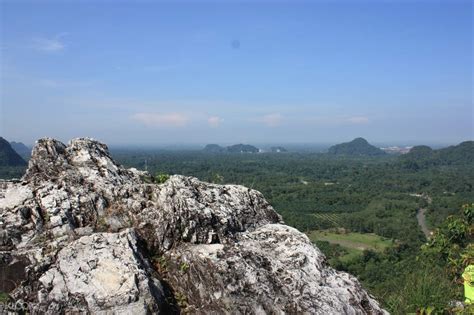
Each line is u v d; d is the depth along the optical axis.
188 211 8.38
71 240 7.86
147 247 8.16
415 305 9.65
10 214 8.16
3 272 7.43
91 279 6.94
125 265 7.15
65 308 6.64
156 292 7.11
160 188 9.32
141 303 6.69
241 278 7.32
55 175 9.42
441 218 84.69
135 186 9.37
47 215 8.27
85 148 10.34
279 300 7.14
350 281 8.00
